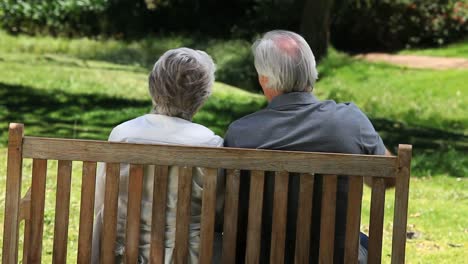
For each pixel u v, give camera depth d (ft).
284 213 18.76
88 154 18.81
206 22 136.56
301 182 18.66
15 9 134.31
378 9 126.52
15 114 69.21
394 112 85.40
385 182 18.61
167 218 19.45
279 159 18.53
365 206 41.83
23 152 18.83
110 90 85.87
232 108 78.23
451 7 127.13
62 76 93.15
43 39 129.18
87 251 19.12
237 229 20.12
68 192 19.03
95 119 69.46
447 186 50.01
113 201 18.99
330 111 19.60
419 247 35.32
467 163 57.72
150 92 19.99
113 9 138.62
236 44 119.44
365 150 19.61
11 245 18.92
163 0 138.00
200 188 19.45
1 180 44.70
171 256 19.56
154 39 131.34
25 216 19.21
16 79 88.38
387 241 35.22
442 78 98.48
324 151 19.36
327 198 18.65
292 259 19.75
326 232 18.76
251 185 18.74
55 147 18.81
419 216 41.11
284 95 19.67
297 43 19.63
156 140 19.76
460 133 74.64
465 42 125.90
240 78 104.68
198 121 70.23
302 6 125.49
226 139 20.16
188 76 19.62
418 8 126.11
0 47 117.08
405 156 18.15
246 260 19.02
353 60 113.29
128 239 19.12
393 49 126.21
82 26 136.87
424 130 74.33
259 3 131.64
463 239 36.78
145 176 19.43
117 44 128.98
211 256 19.07
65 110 72.49
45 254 31.35
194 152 18.66
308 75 19.65
